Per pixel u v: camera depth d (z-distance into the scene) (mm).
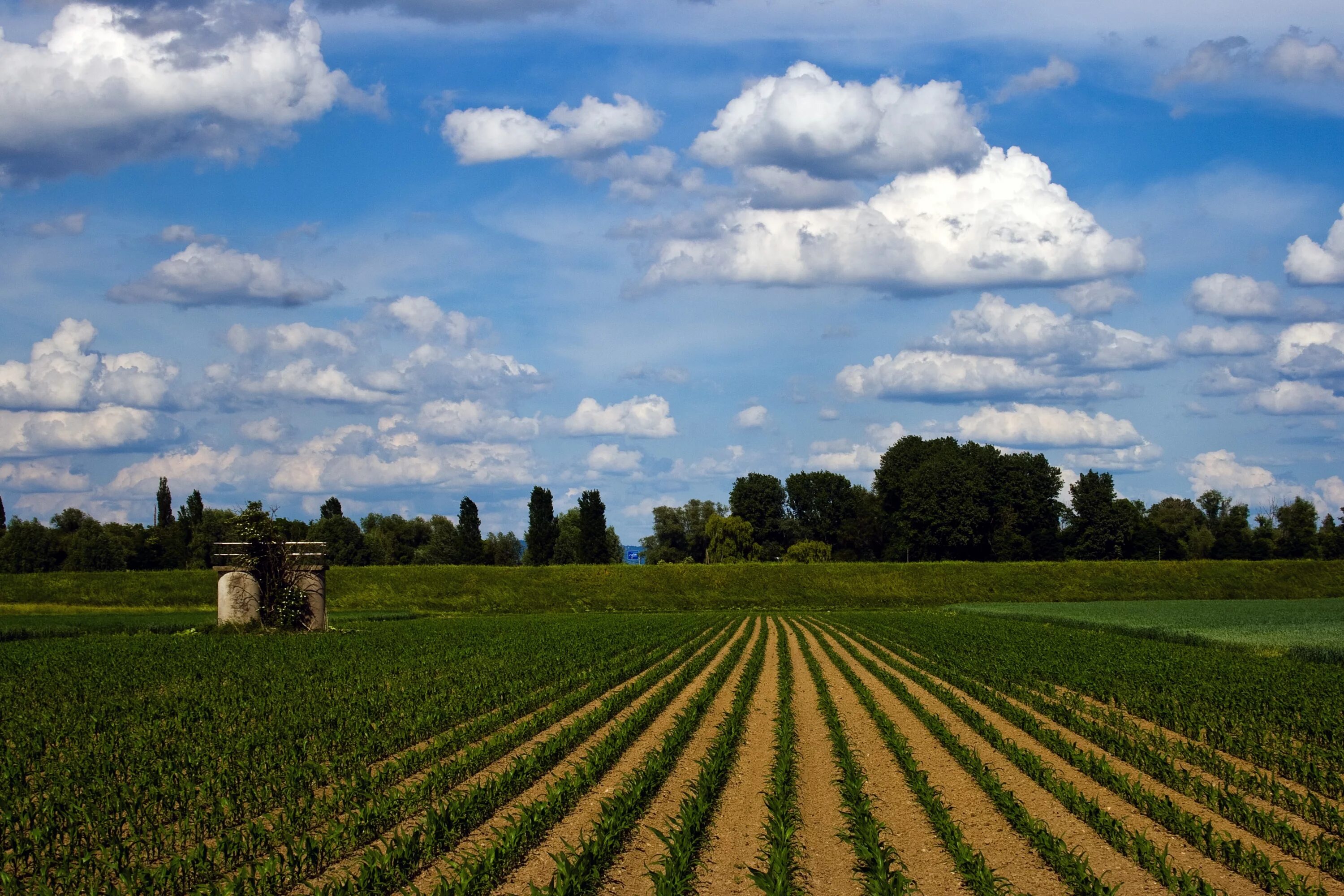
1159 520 174125
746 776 21094
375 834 16281
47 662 41875
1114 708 31625
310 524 146750
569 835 16547
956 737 24234
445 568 103125
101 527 140750
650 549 195375
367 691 32312
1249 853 14578
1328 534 151875
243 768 20156
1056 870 14797
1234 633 56969
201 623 66125
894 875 13164
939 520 142750
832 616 84250
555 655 45125
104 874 13789
